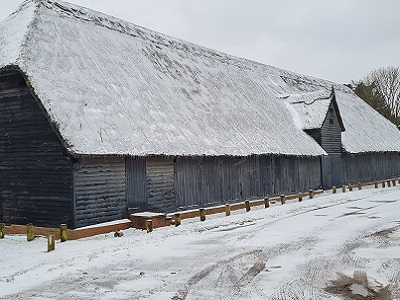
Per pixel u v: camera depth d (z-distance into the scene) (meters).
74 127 16.94
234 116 28.38
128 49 25.03
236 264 11.95
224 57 36.31
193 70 29.80
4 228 17.33
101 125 18.06
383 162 47.44
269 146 28.02
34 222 17.98
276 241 15.03
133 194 19.47
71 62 19.80
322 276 10.64
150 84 23.73
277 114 34.28
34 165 18.11
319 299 8.91
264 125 30.56
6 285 10.48
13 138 18.75
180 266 11.88
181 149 20.84
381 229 16.94
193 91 27.17
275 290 9.55
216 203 24.69
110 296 9.46
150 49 27.34
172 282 10.39
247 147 25.88
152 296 9.37
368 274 10.78
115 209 18.53
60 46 20.11
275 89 39.44
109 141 17.67
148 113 21.30
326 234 16.14
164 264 12.12
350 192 33.41
